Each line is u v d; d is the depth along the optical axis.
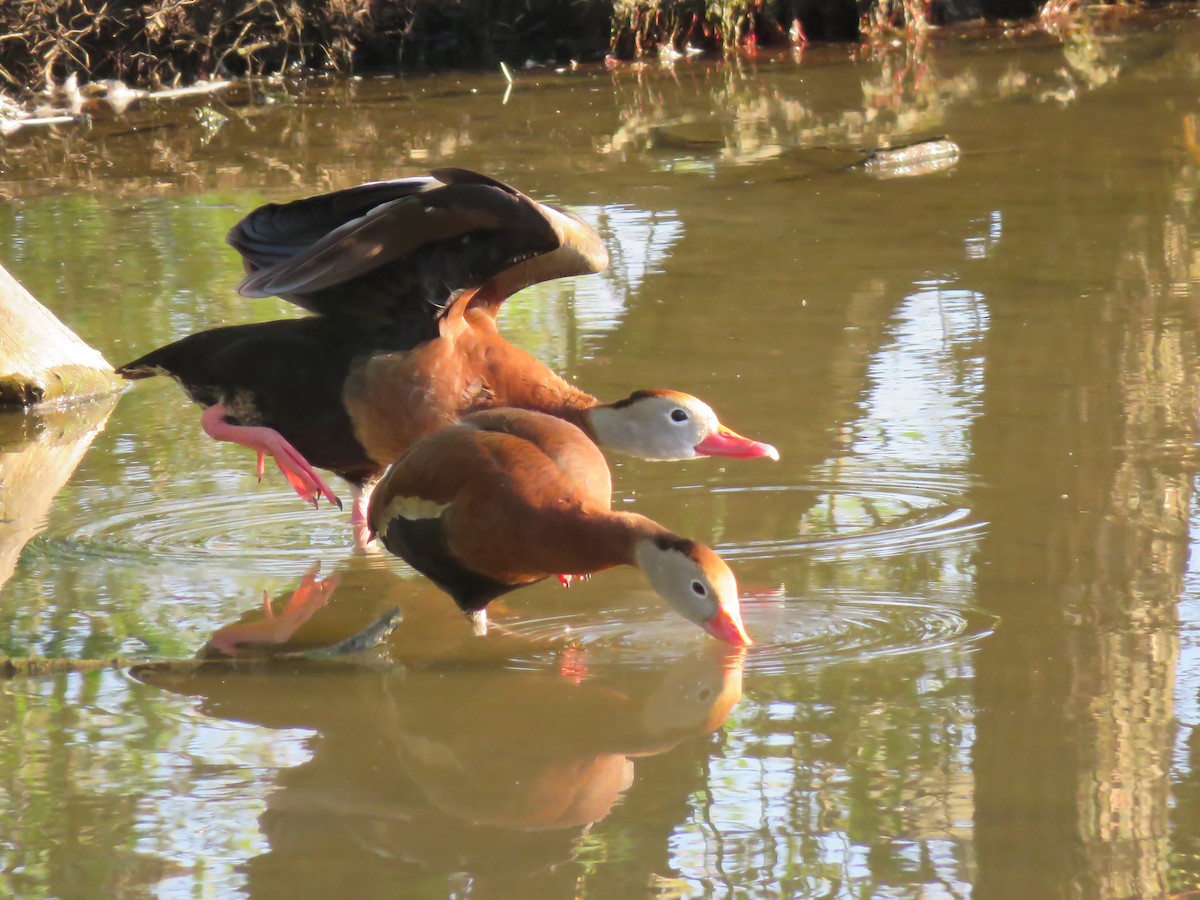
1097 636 7.89
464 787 6.67
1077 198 17.25
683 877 5.89
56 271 15.83
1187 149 19.39
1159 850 5.91
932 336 12.95
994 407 11.37
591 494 8.28
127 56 28.41
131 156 22.05
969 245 15.56
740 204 17.70
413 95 26.72
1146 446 10.53
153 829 6.31
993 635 7.96
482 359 9.73
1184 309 13.25
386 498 8.59
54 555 9.61
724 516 9.84
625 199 18.12
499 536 8.14
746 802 6.43
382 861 6.07
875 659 7.77
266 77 29.34
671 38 30.25
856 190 18.14
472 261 9.39
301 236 10.22
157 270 15.86
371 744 7.09
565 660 8.06
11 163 21.81
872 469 10.41
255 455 11.48
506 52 30.14
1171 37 28.89
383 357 9.52
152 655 8.13
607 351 12.96
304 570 9.48
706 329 13.41
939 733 6.93
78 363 12.94
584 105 25.05
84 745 7.07
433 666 8.01
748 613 8.42
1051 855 5.89
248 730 7.26
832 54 29.55
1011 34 30.58
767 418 11.38
